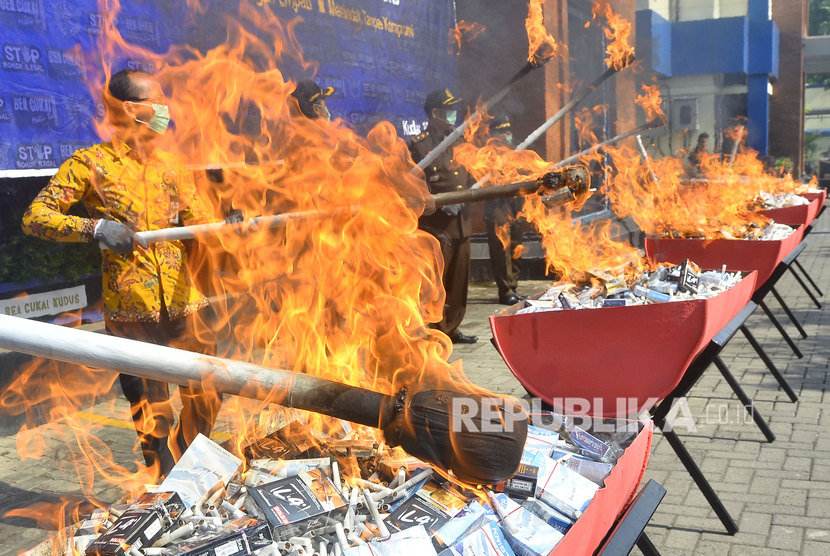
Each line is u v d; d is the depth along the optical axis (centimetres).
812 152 4062
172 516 189
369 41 838
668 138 2208
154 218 340
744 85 2366
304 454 223
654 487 253
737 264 570
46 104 532
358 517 189
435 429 162
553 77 1043
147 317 336
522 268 1041
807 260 1199
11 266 586
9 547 335
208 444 214
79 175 329
